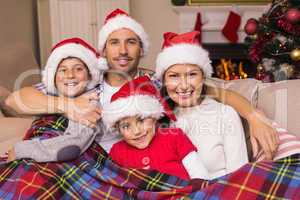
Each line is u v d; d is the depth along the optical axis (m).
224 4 3.59
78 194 1.14
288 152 1.20
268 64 2.21
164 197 1.08
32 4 3.44
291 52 2.10
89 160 1.26
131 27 1.58
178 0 3.56
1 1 2.79
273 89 1.45
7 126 1.68
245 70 3.63
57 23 3.36
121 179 1.15
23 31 3.22
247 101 1.40
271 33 2.20
